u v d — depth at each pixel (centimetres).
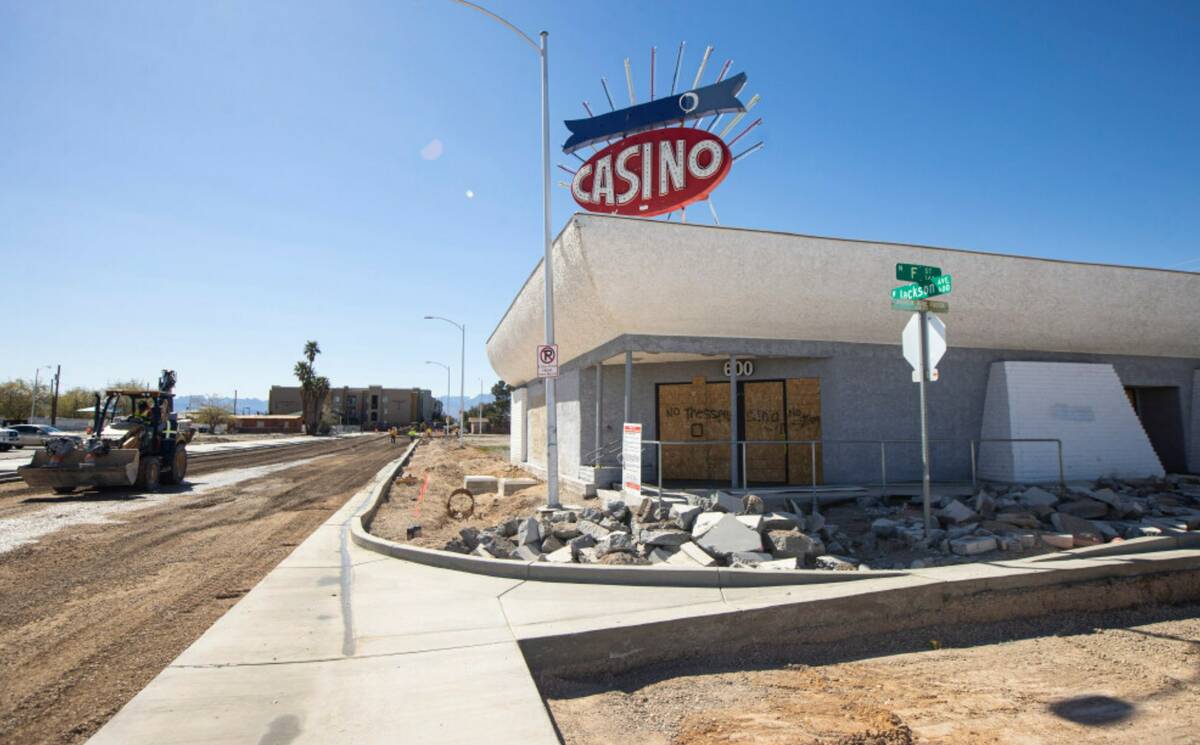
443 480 2303
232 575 836
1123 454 1500
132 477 1783
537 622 590
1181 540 889
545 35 1302
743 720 448
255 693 447
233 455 4091
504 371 2672
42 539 1093
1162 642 636
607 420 1557
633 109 1662
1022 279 1418
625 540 889
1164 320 1572
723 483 1473
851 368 1430
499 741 381
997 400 1470
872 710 464
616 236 1200
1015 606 704
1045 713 469
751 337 1383
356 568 829
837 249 1306
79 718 430
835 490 1232
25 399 7588
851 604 636
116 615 663
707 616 588
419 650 527
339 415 14212
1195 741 430
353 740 382
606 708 471
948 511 975
